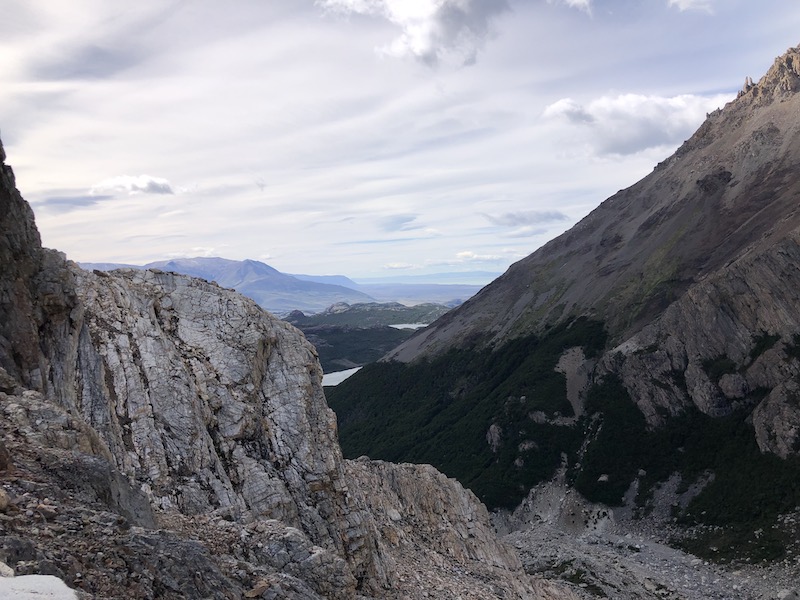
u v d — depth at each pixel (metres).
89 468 16.19
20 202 25.27
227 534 20.66
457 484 53.16
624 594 65.38
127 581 12.34
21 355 22.56
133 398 26.38
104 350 27.33
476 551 46.25
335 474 29.22
